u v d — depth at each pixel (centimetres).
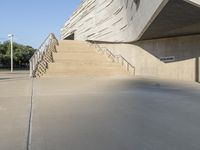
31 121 746
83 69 2350
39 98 1112
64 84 1600
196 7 1507
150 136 643
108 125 730
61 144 572
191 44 2309
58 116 812
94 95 1223
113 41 3247
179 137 641
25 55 8756
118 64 2702
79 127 703
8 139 596
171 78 2362
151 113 894
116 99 1136
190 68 2314
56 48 2975
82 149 546
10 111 860
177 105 1048
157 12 1755
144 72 2806
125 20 2767
